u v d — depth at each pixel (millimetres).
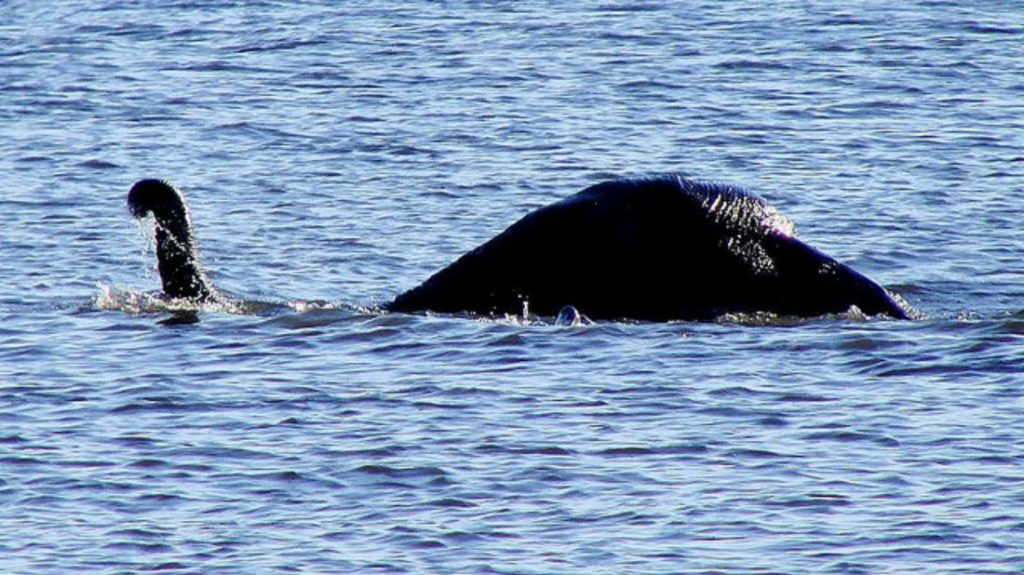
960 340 58969
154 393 54688
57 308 66062
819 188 88062
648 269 62500
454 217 83125
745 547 42688
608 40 129625
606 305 62625
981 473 46938
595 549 42750
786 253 63000
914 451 48688
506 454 49062
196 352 59250
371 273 73062
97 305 65938
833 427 50750
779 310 62688
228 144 99188
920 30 132000
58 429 51469
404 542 43406
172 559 42594
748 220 63062
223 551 43031
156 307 65250
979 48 125500
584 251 62781
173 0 149375
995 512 44344
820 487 46312
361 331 61250
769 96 110875
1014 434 49781
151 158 95688
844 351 58156
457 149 97500
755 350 58406
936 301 68062
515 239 63594
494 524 44438
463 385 55125
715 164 93812
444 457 48906
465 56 124500
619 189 63406
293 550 43031
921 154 95125
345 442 50156
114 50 128375
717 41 128375
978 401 52688
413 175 91688
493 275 63500
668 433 50500
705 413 52156
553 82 115562
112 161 94750
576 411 52531
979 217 81750
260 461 48812
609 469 47875
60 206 84750
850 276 63312
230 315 64125
